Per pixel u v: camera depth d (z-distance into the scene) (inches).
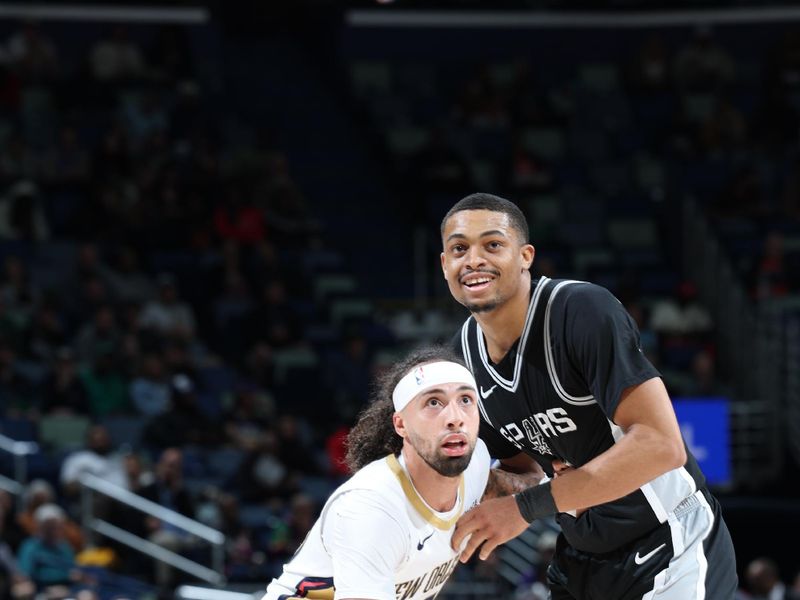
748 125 799.1
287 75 858.8
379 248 753.0
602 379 170.6
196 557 476.1
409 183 759.1
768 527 564.1
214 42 847.1
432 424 165.8
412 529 168.9
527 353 179.9
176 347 585.3
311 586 174.4
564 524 193.6
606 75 853.8
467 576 496.4
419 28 866.1
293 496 527.2
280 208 716.0
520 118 796.0
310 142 813.9
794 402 604.4
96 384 557.0
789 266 682.2
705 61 828.6
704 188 743.7
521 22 867.4
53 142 721.6
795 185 729.6
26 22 765.9
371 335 660.1
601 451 182.4
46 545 436.1
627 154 794.2
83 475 482.0
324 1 871.1
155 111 742.5
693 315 659.4
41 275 633.6
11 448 502.6
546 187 747.4
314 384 614.9
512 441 193.3
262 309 636.7
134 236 672.4
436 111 820.6
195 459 540.1
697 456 555.5
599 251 708.0
